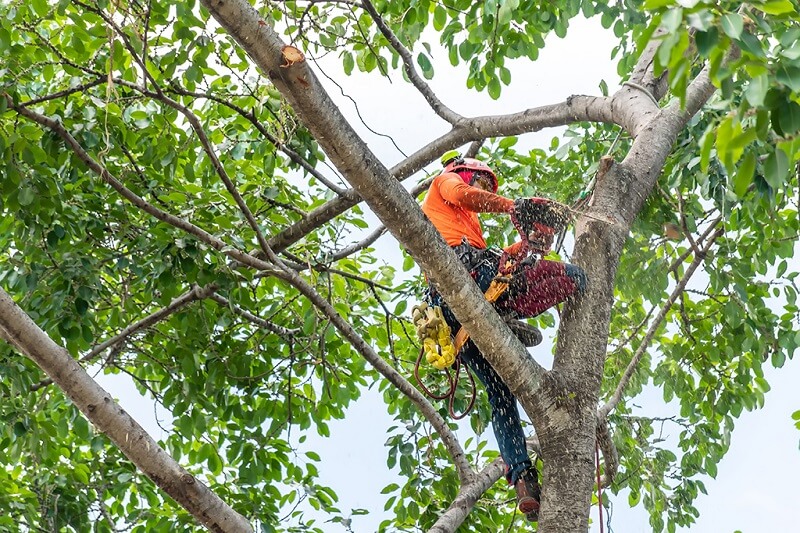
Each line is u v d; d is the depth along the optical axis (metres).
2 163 8.54
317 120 5.71
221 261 9.25
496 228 11.49
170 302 9.49
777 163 4.48
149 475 6.57
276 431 11.02
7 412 9.45
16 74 8.94
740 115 4.38
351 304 11.70
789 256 11.21
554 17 10.76
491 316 6.50
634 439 11.68
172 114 9.69
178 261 9.18
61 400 10.77
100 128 9.10
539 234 6.89
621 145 11.52
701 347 11.91
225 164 11.04
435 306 7.18
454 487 10.47
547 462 6.75
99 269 9.49
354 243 10.80
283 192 10.93
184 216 9.58
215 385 10.18
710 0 4.35
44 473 10.45
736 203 9.74
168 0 9.16
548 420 6.73
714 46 4.27
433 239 6.16
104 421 6.52
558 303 7.25
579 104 9.38
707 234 10.52
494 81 11.05
